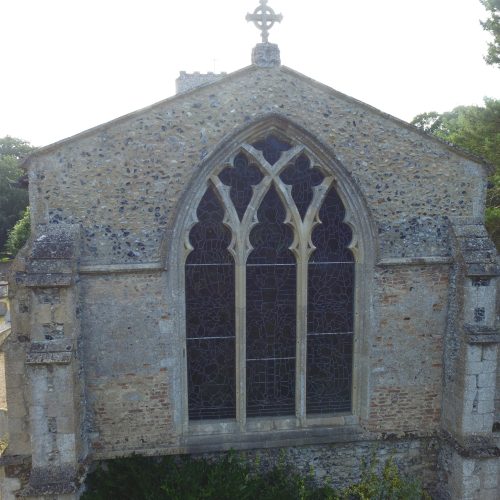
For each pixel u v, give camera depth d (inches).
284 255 341.1
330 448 350.9
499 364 356.2
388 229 342.0
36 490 279.0
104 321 315.0
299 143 330.0
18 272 301.6
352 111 332.5
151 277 317.7
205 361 339.3
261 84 320.5
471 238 339.9
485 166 348.8
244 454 340.2
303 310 340.2
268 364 346.9
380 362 349.4
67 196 305.9
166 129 312.5
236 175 331.0
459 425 335.6
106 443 321.7
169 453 327.6
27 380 293.3
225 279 335.9
